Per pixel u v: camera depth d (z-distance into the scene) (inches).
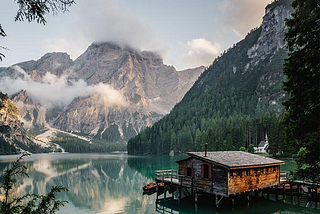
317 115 617.9
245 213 1069.8
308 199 1286.9
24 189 1766.7
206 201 1302.9
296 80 662.5
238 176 1133.7
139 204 1307.8
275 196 1370.6
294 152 3053.6
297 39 658.8
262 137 4854.8
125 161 4431.6
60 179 2258.9
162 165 3363.7
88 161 4714.6
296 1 675.4
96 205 1311.5
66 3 315.3
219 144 4493.1
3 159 5782.5
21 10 311.6
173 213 1118.4
